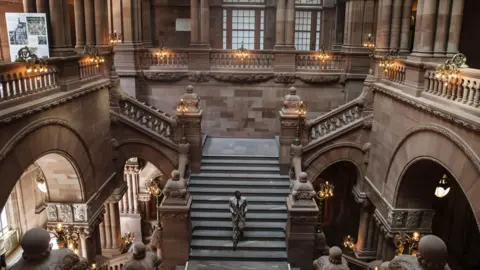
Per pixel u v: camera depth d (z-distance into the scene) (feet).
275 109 72.43
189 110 59.26
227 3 85.10
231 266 47.93
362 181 60.29
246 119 72.74
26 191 62.64
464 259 55.42
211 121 73.00
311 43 88.12
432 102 38.70
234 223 50.06
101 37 56.39
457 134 34.24
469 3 59.06
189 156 59.62
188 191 52.19
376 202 54.24
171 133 60.13
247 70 71.05
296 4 86.43
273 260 49.06
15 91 35.19
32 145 36.45
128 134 58.90
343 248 74.02
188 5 84.74
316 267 24.25
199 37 72.43
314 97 71.82
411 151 43.42
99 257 53.26
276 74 70.54
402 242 42.70
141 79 71.36
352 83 70.18
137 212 79.46
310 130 59.88
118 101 58.44
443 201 59.06
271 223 53.11
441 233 59.57
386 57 51.16
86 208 48.01
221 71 70.54
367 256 61.72
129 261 23.76
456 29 42.01
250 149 65.98
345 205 79.46
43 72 39.27
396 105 47.88
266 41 86.48
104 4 56.18
